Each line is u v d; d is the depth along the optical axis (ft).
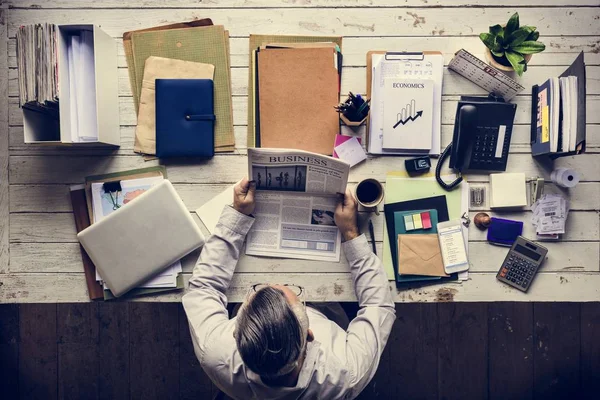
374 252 5.42
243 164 5.51
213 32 5.44
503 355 7.24
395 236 5.43
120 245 5.24
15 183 5.47
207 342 4.48
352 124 5.34
